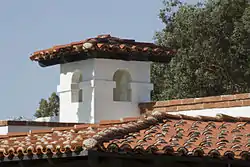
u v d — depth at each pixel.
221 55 32.97
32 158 14.59
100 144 13.24
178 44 33.75
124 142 13.59
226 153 13.87
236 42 32.53
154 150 13.55
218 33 33.00
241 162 14.10
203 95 33.34
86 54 19.77
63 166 14.38
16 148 14.86
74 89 20.70
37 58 21.19
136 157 13.56
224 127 16.33
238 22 32.19
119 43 20.16
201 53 32.97
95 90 19.72
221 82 33.31
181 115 16.61
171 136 14.77
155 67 34.91
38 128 19.88
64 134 16.28
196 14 33.16
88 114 19.92
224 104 18.14
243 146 14.46
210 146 14.26
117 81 20.61
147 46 20.56
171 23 35.03
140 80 20.42
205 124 16.41
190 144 14.12
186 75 33.25
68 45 20.12
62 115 20.91
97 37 20.38
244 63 32.88
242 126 16.50
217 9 32.88
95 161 13.30
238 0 32.84
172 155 13.68
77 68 20.42
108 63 19.92
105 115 19.81
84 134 15.01
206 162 13.95
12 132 19.53
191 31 33.16
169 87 34.19
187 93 33.22
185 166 14.10
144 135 14.68
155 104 19.73
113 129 14.60
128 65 20.23
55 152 13.97
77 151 13.54
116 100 20.48
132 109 20.17
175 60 33.38
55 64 21.16
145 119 15.92
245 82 33.16
